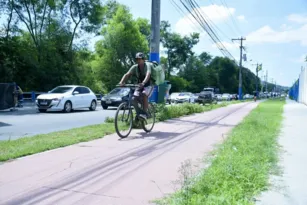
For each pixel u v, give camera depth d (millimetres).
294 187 4184
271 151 6164
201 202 3371
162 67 9016
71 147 6539
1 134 9039
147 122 8812
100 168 4949
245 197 3668
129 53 48469
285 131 9812
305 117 15469
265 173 4668
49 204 3514
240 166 4609
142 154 5992
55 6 35562
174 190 3977
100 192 3906
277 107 26328
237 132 8625
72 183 4223
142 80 8547
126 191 3951
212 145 6992
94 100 20062
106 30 48438
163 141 7434
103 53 49844
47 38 35781
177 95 36250
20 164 5105
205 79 89562
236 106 28750
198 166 5113
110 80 47500
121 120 7840
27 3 33375
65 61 36906
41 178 4402
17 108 20344
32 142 6758
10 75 30953
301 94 42188
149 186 4141
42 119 13438
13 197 3701
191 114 15844
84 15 36781
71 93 18031
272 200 3715
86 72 40188
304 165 5344
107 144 6934
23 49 32875
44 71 33406
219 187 3859
